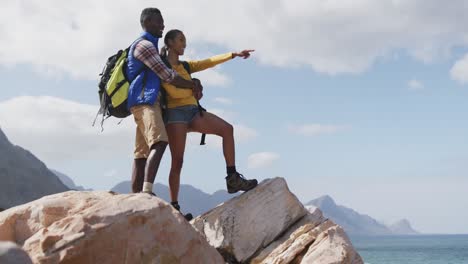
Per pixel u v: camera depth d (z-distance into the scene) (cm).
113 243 418
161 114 667
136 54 649
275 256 645
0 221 464
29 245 407
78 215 424
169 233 457
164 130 645
